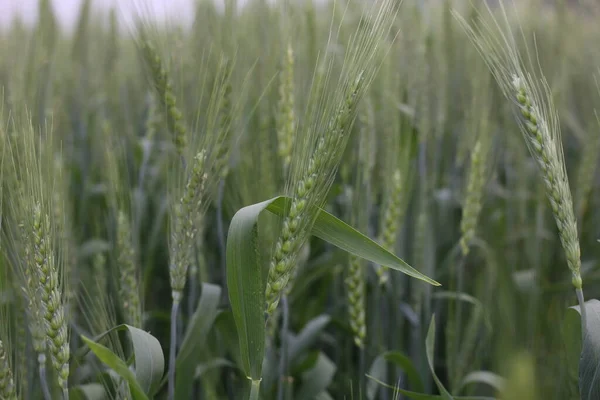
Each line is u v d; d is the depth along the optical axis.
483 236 0.84
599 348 0.45
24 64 0.70
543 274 0.79
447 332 0.64
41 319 0.46
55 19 0.81
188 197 0.48
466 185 0.66
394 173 0.61
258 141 0.64
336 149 0.44
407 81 0.75
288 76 0.57
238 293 0.44
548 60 0.83
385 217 0.60
